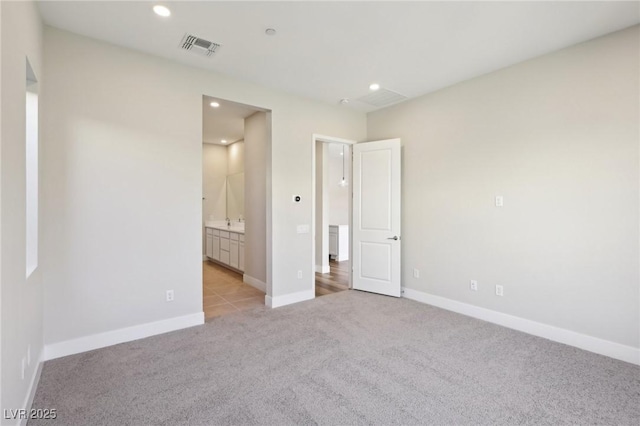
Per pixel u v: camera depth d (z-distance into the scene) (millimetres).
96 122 2750
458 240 3729
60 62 2588
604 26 2531
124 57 2883
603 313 2689
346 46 2855
